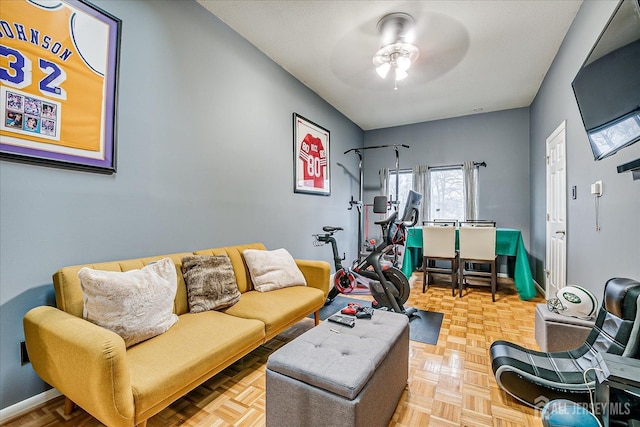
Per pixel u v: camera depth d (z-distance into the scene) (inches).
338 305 128.2
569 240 105.9
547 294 137.2
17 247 56.0
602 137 68.9
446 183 206.4
